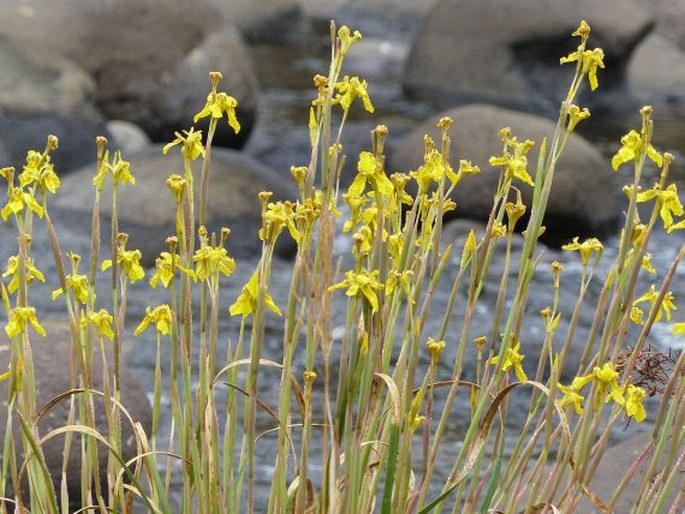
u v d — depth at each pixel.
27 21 14.70
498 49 18.73
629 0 19.08
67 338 5.29
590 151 12.53
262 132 15.91
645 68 19.94
